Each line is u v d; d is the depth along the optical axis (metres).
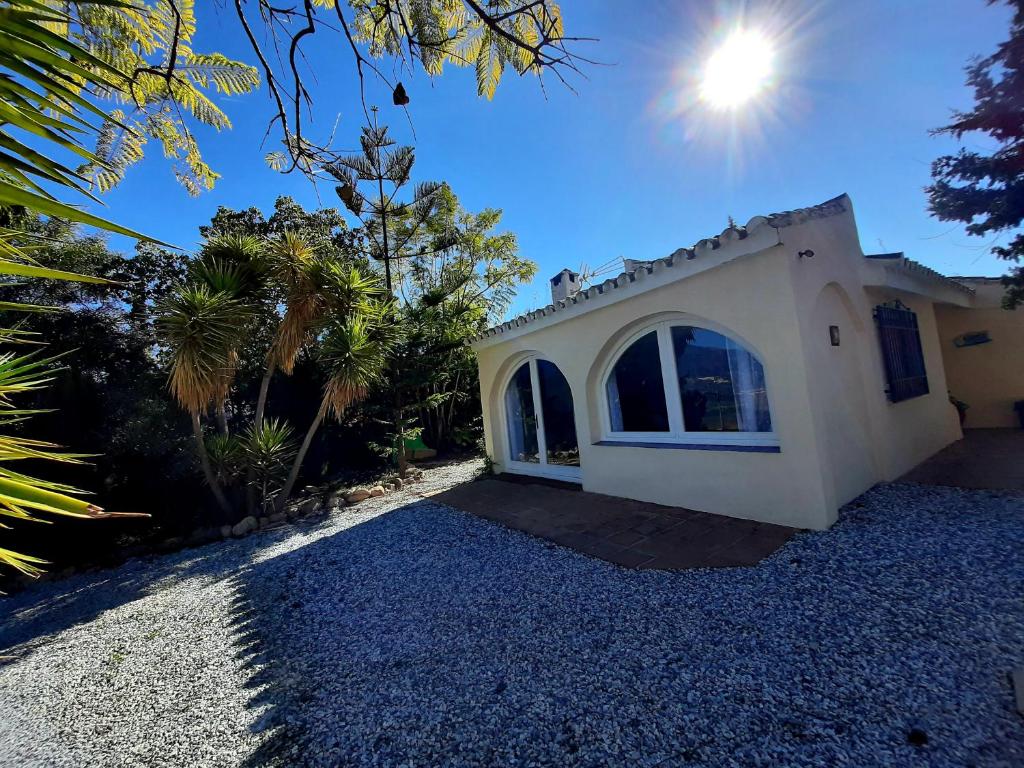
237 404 12.33
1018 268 7.59
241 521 8.23
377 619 4.20
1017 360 9.22
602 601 3.98
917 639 2.95
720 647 3.14
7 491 0.95
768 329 4.97
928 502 5.18
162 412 8.95
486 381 10.12
